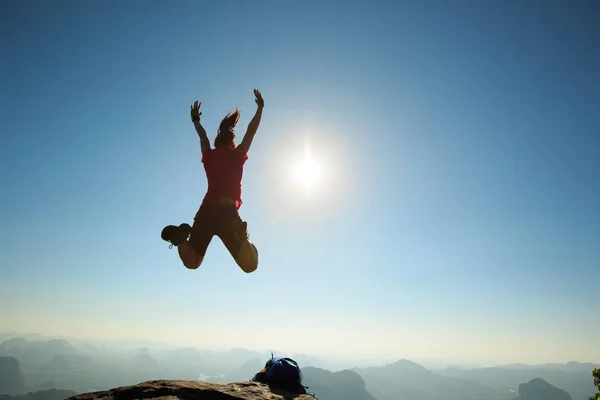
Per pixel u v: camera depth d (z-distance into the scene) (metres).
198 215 4.77
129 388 5.22
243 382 6.10
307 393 6.12
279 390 5.93
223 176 4.91
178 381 5.59
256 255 4.79
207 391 5.21
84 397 5.05
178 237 4.36
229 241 4.67
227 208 4.68
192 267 4.67
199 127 5.95
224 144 5.27
